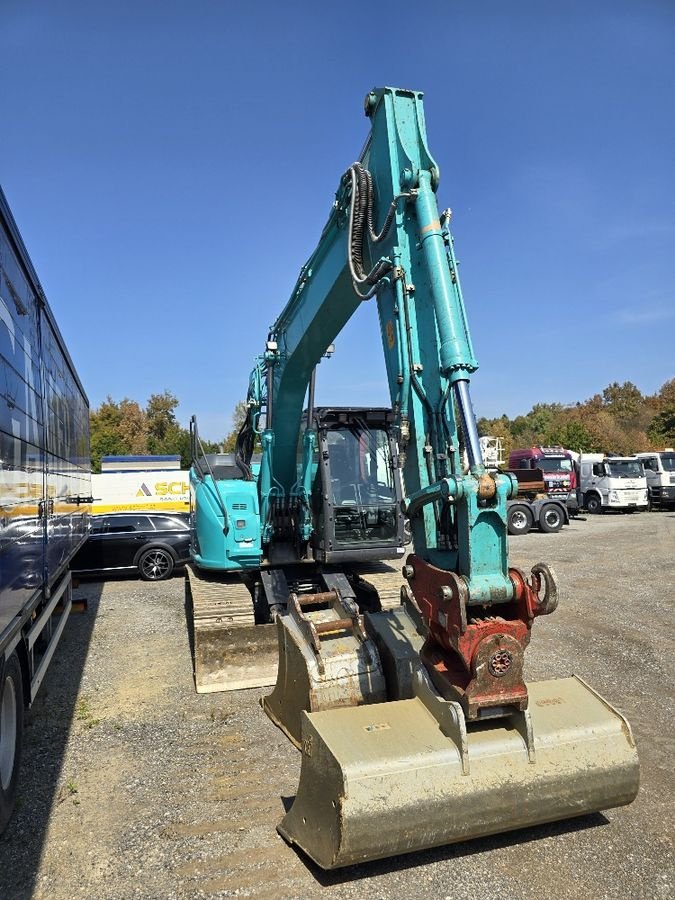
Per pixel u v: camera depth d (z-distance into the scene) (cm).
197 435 805
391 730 330
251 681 627
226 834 369
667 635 797
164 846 358
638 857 341
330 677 459
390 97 435
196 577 808
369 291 443
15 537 408
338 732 328
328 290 558
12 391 416
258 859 344
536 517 1984
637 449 5388
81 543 934
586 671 663
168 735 512
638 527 2050
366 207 457
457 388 342
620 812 385
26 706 442
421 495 346
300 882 324
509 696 308
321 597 530
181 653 748
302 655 471
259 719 543
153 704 583
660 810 388
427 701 347
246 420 860
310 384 738
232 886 322
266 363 741
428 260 374
